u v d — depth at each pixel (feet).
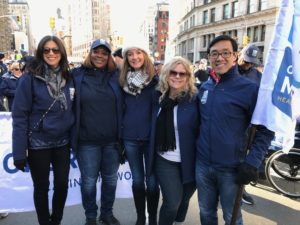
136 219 13.23
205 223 9.94
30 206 13.30
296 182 17.02
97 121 11.03
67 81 10.54
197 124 10.00
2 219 13.12
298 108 8.81
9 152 12.80
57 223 11.49
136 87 11.03
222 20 175.11
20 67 22.48
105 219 12.62
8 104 22.93
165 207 10.74
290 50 8.60
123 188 14.23
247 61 15.25
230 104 8.87
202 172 9.60
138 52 10.95
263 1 144.77
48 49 9.87
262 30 147.64
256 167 8.55
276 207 14.73
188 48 225.56
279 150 16.03
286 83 8.66
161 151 10.27
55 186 11.00
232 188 9.14
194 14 208.74
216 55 9.05
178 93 9.96
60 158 10.82
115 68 11.60
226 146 8.89
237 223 9.34
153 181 11.63
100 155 11.69
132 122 11.33
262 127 8.82
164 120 10.22
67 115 10.48
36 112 10.11
